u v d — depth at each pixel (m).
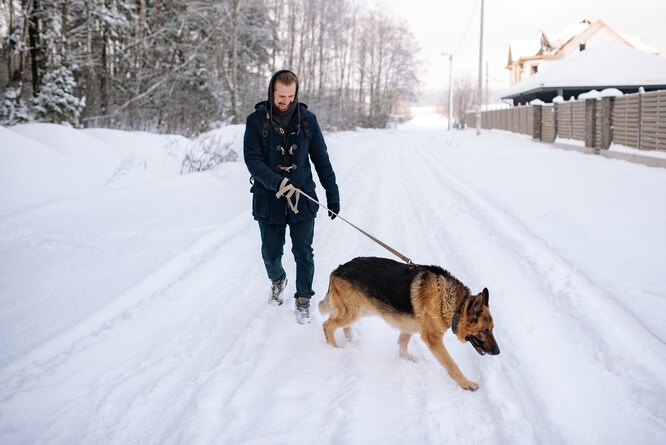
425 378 3.75
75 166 11.32
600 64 33.97
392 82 65.19
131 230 7.78
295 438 3.01
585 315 4.46
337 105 46.19
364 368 3.88
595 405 3.24
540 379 3.54
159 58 27.22
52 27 20.00
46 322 4.61
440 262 6.23
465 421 3.18
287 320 4.78
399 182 13.34
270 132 4.57
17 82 20.86
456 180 13.02
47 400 3.47
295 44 39.00
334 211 4.94
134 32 25.84
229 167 14.16
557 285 5.19
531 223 7.74
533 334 4.22
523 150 21.12
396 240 7.34
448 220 8.48
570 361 3.78
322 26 40.25
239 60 31.59
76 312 4.82
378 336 4.51
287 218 4.70
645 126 13.74
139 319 4.71
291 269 6.29
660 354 3.79
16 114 17.88
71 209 9.18
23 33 20.05
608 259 5.83
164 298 5.19
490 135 35.44
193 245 6.93
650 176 11.31
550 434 2.97
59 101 17.89
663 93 12.72
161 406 3.43
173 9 27.56
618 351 3.82
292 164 4.61
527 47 61.62
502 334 4.27
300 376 3.74
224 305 5.17
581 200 9.06
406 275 3.93
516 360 3.83
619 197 9.09
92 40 24.55
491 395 3.41
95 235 7.46
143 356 4.13
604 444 2.88
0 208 8.82
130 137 14.62
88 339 4.29
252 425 3.14
